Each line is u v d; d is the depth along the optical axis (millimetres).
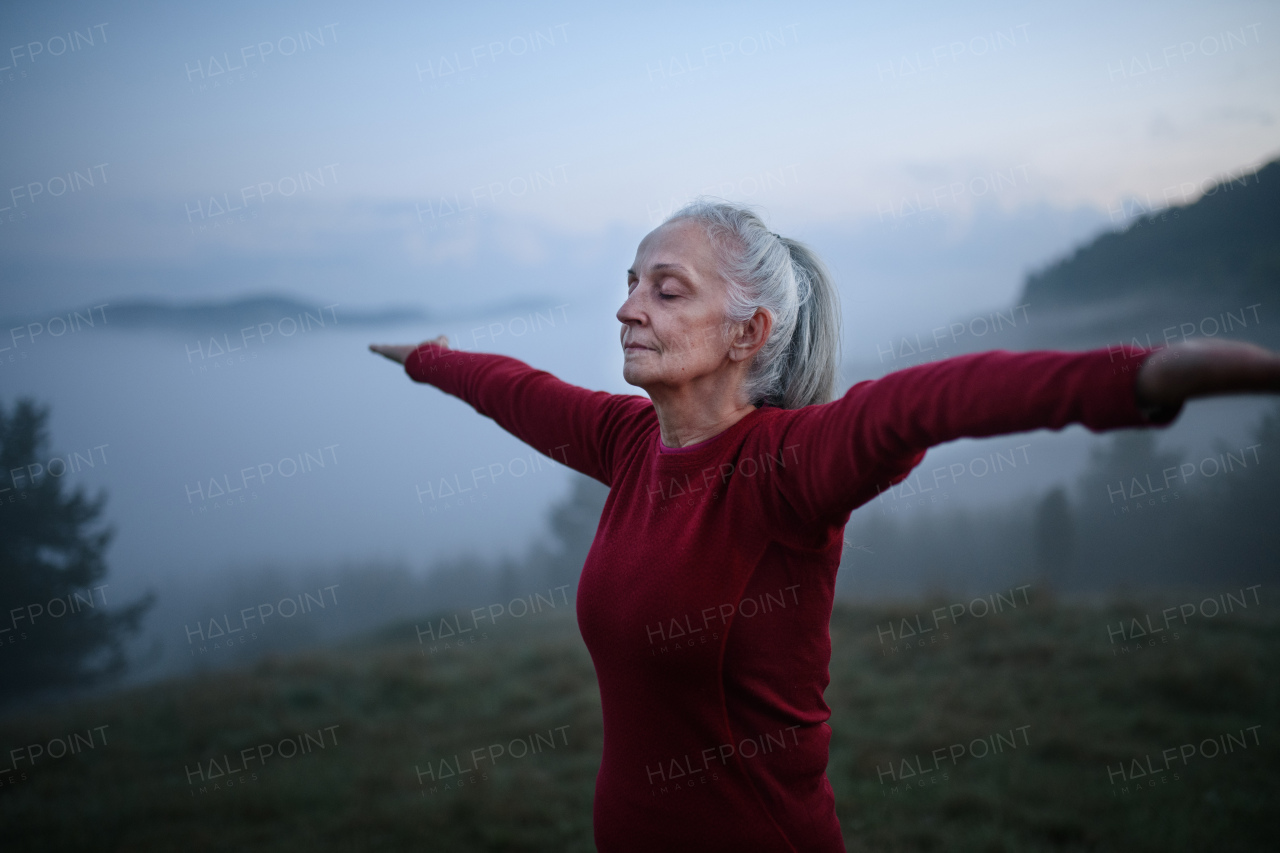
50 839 5688
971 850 4301
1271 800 4645
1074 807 4773
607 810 1266
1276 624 8875
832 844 1234
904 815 4883
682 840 1187
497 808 5559
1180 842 4145
